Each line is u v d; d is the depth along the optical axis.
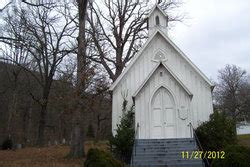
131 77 24.92
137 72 25.03
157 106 23.19
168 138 21.77
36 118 58.09
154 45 25.47
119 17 36.03
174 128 22.66
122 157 21.30
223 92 60.94
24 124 56.59
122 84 24.83
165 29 27.12
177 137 22.41
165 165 18.33
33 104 55.12
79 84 23.92
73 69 36.00
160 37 25.53
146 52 25.39
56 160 21.72
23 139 53.22
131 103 24.28
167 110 23.08
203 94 24.25
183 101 23.00
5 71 49.25
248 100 56.94
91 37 32.66
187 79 24.58
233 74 63.16
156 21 27.28
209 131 21.14
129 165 19.64
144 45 25.19
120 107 24.41
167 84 23.33
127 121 22.59
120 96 24.62
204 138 21.36
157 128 22.72
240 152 13.52
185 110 22.81
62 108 25.53
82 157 22.69
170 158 19.14
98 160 12.65
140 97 23.28
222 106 58.09
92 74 24.22
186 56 24.73
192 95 22.95
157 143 20.84
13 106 47.97
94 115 50.94
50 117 58.56
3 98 54.88
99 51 32.38
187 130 22.42
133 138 21.58
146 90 23.39
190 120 22.53
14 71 46.44
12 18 37.59
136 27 35.53
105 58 33.22
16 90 48.97
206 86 24.38
